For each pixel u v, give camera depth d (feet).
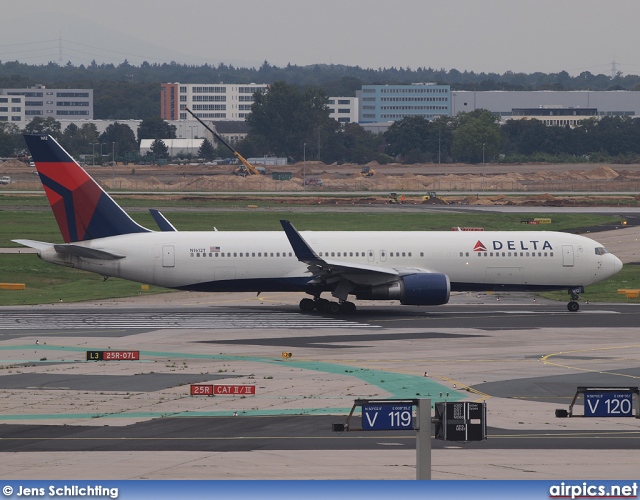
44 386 490.90
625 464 345.72
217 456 356.18
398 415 302.25
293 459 351.87
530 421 417.28
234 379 510.58
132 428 402.11
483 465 343.46
